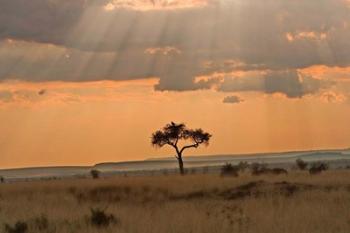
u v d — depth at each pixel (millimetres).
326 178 69062
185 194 58188
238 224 30375
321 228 29562
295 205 38844
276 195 48469
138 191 63188
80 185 74562
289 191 51875
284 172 96875
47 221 34812
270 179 72062
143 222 32531
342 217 32875
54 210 41906
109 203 50469
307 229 29172
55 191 66688
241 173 101375
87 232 30766
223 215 34062
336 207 37219
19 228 33469
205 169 139375
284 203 41031
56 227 32938
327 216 33062
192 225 30375
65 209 43219
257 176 84250
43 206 46562
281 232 28734
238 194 52812
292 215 33500
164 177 95000
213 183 69688
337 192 48344
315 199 44125
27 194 63188
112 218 35219
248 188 56906
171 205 44094
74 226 33219
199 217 33094
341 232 28891
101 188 67438
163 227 30266
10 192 66812
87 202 51906
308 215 33375
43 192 65000
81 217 36688
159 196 57406
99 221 34344
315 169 92062
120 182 78375
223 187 61656
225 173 97062
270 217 32844
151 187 67312
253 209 37906
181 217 33594
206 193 57031
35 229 33156
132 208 43312
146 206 44844
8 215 40438
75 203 50812
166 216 34875
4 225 35219
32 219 36094
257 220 32125
